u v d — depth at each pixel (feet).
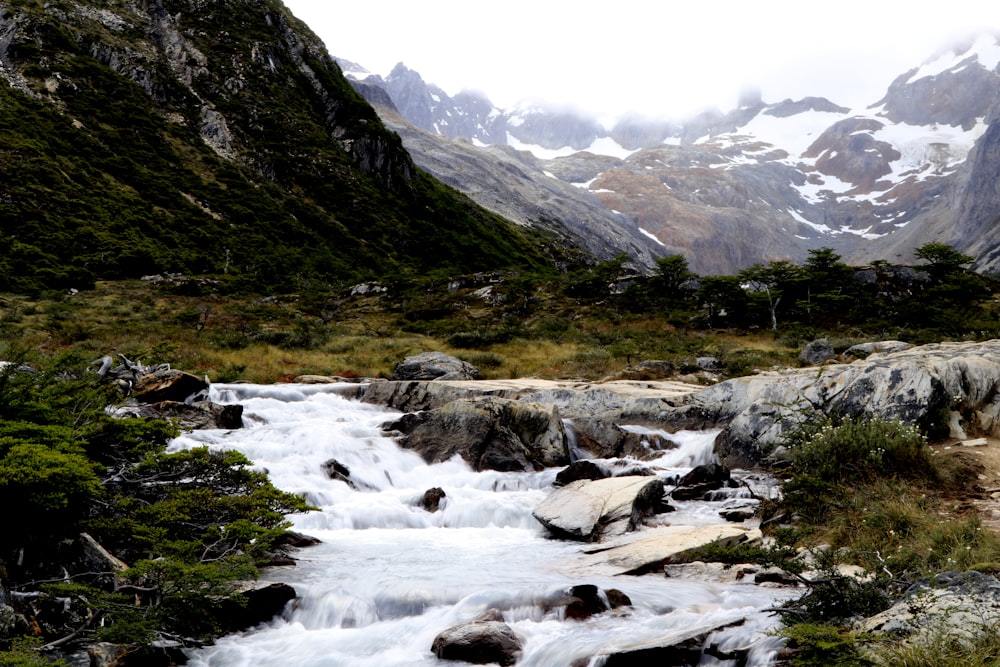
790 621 22.75
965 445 39.86
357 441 58.03
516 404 62.69
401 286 213.66
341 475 51.62
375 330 159.63
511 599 27.40
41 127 259.80
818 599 23.31
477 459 57.41
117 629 22.94
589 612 26.66
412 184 397.39
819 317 162.81
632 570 32.04
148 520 30.71
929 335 128.57
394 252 322.96
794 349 122.72
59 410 35.94
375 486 52.24
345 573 32.24
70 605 25.30
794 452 39.63
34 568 26.05
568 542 39.40
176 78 348.79
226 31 400.88
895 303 168.04
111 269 199.72
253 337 126.11
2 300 146.61
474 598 27.53
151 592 26.61
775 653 20.86
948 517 30.37
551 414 62.85
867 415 45.14
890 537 28.73
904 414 43.68
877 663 17.88
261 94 374.22
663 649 21.86
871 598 22.70
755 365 98.78
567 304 187.83
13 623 22.50
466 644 23.59
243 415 68.03
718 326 161.58
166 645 24.71
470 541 39.78
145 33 373.40
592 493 43.70
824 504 34.17
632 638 23.62
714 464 49.06
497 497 48.96
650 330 156.66
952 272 177.88
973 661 16.84
